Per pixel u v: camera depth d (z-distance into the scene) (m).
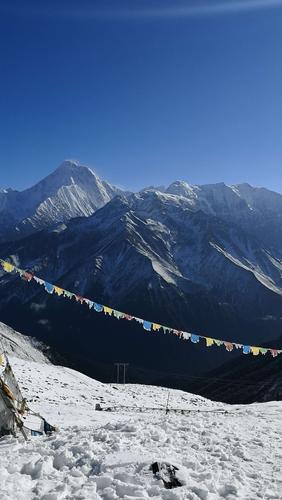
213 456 14.43
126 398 57.06
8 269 22.11
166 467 11.68
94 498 10.23
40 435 19.22
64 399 45.78
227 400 151.75
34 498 10.43
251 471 13.45
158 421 20.22
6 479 11.30
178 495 10.28
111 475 11.53
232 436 17.86
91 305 25.48
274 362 169.00
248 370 176.62
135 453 12.95
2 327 192.12
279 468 14.08
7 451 14.68
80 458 13.02
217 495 10.95
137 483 11.07
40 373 62.38
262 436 18.97
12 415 18.25
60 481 11.41
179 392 71.19
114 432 16.73
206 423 20.28
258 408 34.06
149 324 27.55
